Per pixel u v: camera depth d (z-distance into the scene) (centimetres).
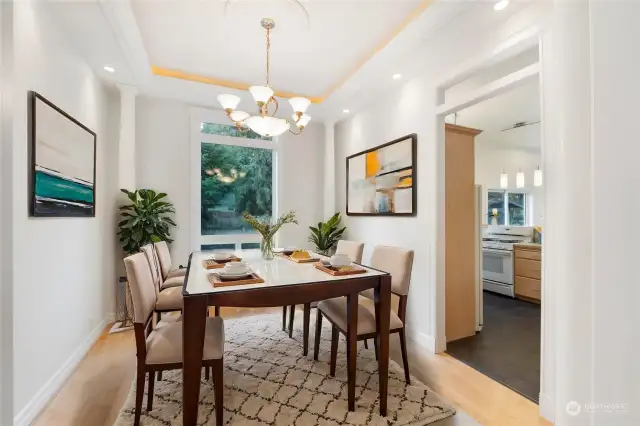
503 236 459
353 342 175
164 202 355
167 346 160
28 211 175
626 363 35
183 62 308
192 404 143
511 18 197
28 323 174
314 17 235
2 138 157
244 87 363
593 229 38
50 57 203
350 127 424
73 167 233
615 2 36
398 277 216
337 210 454
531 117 387
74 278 236
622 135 35
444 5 202
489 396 193
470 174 296
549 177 170
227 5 220
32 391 176
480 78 289
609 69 36
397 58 268
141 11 228
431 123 272
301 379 207
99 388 200
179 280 280
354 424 163
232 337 281
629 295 35
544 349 173
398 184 315
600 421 38
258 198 444
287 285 161
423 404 181
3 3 157
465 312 292
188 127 391
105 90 323
